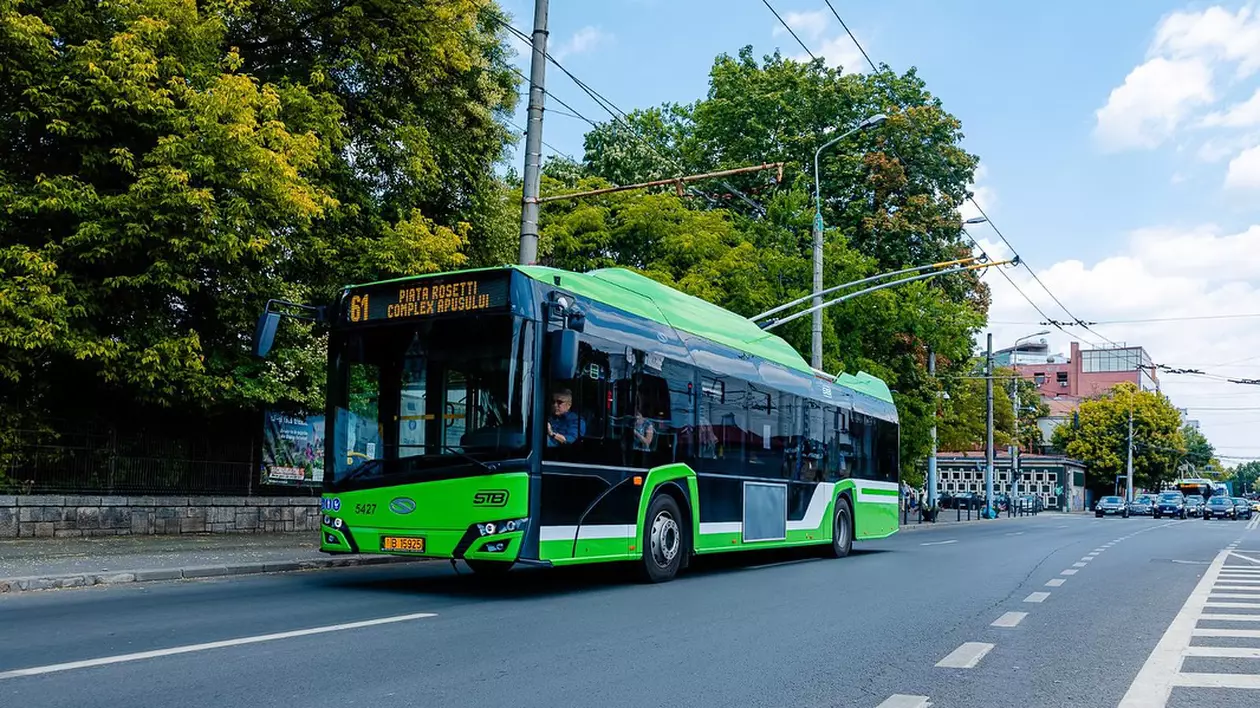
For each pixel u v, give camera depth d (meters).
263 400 17.41
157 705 5.32
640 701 5.69
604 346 11.41
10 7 13.72
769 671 6.62
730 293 29.16
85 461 16.02
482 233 21.52
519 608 9.57
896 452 21.33
